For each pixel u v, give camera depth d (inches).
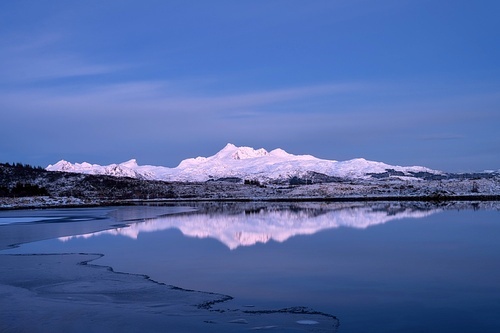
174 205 4909.0
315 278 925.2
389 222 2114.9
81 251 1331.2
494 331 615.5
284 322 655.8
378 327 633.6
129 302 757.9
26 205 4845.0
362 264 1064.8
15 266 1082.1
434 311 700.0
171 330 624.7
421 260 1106.7
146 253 1272.1
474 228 1804.9
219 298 781.3
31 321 661.3
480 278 911.7
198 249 1333.7
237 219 2449.6
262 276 948.0
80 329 629.6
